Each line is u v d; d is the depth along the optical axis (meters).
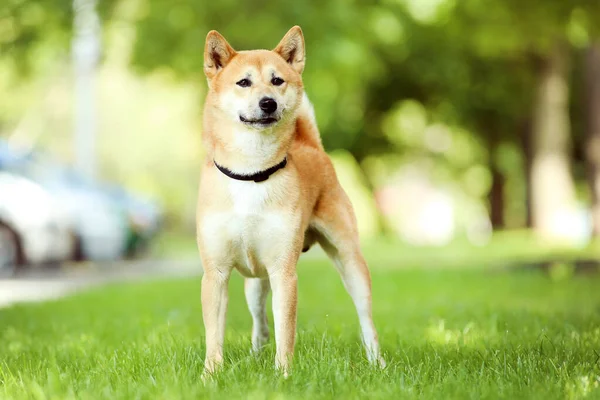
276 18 16.86
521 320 8.01
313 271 16.81
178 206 42.56
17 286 14.39
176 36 18.23
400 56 25.30
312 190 5.87
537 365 5.27
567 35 18.41
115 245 17.86
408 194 41.47
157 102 39.22
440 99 29.17
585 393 4.52
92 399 4.41
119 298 11.46
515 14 17.86
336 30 17.59
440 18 20.11
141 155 40.50
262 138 5.34
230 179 5.37
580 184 35.34
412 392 4.56
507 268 16.06
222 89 5.52
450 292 12.30
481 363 5.49
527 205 28.81
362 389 4.59
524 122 28.72
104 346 6.70
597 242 19.97
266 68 5.52
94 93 29.17
